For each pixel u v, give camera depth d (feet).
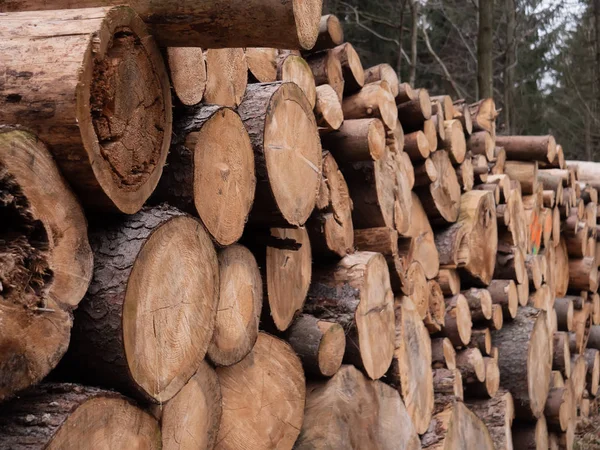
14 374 4.19
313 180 8.64
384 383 10.36
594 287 23.95
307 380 9.15
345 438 8.86
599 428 20.94
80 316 5.01
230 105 7.56
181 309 5.70
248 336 7.34
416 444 10.69
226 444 7.33
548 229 20.25
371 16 43.62
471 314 14.61
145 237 5.25
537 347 16.22
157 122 5.65
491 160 17.92
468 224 14.71
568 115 76.33
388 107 11.82
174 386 5.65
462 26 58.85
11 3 6.03
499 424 13.96
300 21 5.52
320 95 10.36
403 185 12.48
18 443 4.22
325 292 9.80
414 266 12.42
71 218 4.72
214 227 6.56
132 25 5.26
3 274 4.11
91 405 4.67
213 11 5.53
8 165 4.24
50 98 4.63
